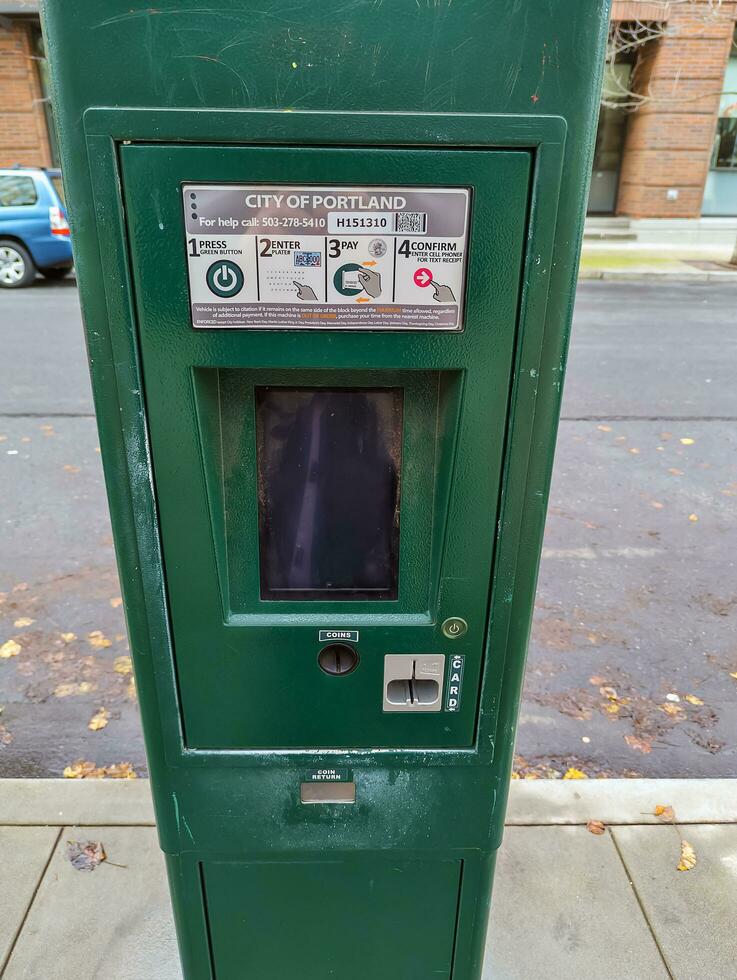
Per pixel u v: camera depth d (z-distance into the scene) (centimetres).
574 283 111
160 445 117
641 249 1388
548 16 100
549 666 324
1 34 1297
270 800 143
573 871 220
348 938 159
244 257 108
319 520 130
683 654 333
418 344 113
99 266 108
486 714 138
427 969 163
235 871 150
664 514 452
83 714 291
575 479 493
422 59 101
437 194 106
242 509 127
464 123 103
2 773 264
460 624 131
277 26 99
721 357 748
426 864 151
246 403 122
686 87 1344
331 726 138
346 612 132
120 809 237
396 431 126
